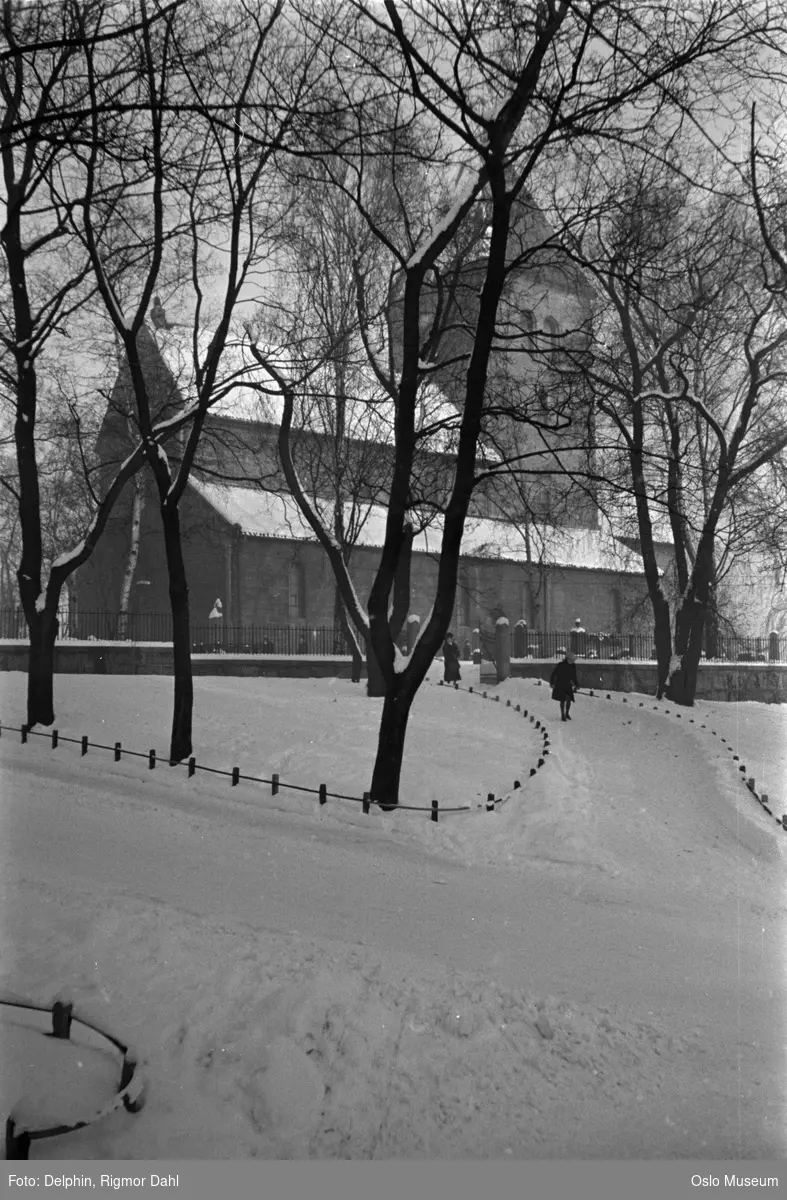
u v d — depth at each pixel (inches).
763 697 1738.4
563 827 609.6
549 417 818.8
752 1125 229.6
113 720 874.8
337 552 1063.6
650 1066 262.1
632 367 1139.3
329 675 1363.2
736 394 1336.1
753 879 564.1
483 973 327.3
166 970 290.8
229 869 470.9
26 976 279.4
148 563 2097.7
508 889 487.5
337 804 645.9
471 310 1035.9
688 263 825.5
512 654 1717.5
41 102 601.6
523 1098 239.3
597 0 503.5
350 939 356.5
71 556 871.7
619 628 2174.0
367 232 1035.3
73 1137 205.5
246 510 1980.8
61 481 1716.3
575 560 2425.0
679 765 873.5
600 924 428.1
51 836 509.0
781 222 796.6
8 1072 221.0
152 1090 221.8
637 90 494.3
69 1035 239.6
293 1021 255.6
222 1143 206.8
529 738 916.6
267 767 743.1
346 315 1122.7
